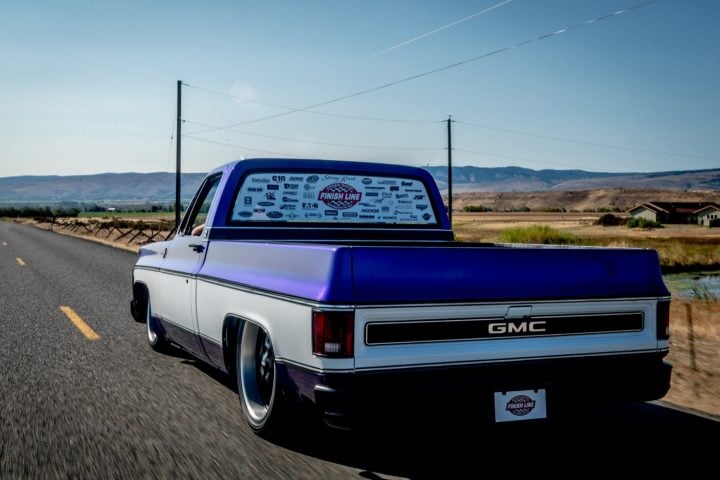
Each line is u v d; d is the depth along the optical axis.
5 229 58.62
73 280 14.83
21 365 6.43
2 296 11.92
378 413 3.49
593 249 4.02
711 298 14.30
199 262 5.38
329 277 3.50
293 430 4.27
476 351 3.67
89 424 4.64
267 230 5.43
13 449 4.13
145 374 6.12
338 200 5.69
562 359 3.87
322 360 3.46
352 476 3.76
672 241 51.50
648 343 4.10
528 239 44.00
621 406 5.34
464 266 3.69
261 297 4.16
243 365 4.62
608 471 3.87
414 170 5.99
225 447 4.21
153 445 4.23
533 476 3.79
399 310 3.53
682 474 3.82
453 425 3.65
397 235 5.86
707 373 6.45
